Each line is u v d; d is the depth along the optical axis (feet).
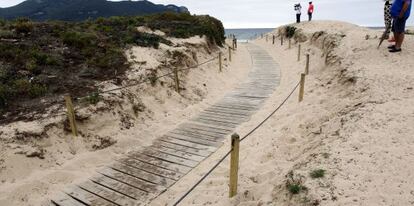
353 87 26.11
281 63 59.88
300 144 20.71
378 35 42.04
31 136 20.10
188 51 45.91
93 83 29.14
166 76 35.99
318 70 42.93
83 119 23.26
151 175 19.02
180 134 25.73
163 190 17.26
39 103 24.35
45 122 21.53
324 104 26.99
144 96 30.76
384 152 14.61
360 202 11.52
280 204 13.15
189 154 21.79
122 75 31.94
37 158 19.36
